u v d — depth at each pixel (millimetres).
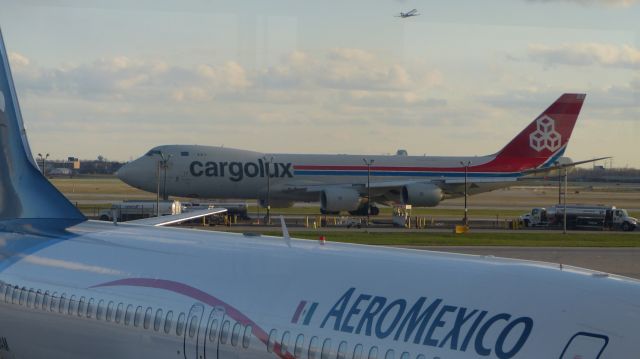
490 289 16547
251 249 23328
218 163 141500
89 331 24469
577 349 13984
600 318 14539
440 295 16875
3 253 29047
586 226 133250
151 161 139875
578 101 154750
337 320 17672
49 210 31531
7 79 32281
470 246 91062
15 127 32219
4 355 28156
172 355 21547
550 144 154875
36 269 27266
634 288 15797
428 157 153125
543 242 97812
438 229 118875
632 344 13695
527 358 14273
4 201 32688
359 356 16656
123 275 24375
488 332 15172
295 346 18094
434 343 15625
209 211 39250
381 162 149625
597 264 74750
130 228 29250
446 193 154000
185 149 142500
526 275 17109
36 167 32344
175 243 25594
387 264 19438
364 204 150000
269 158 144625
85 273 25656
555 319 14859
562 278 16609
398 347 16094
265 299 19703
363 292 18078
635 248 91125
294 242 24125
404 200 142125
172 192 140625
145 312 22688
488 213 165500
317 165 146375
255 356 19062
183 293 22016
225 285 21203
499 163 153500
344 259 20484
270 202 148125
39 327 26344
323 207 138625
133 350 22922
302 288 19328
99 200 132250
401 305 16984
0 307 27938
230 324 20016
